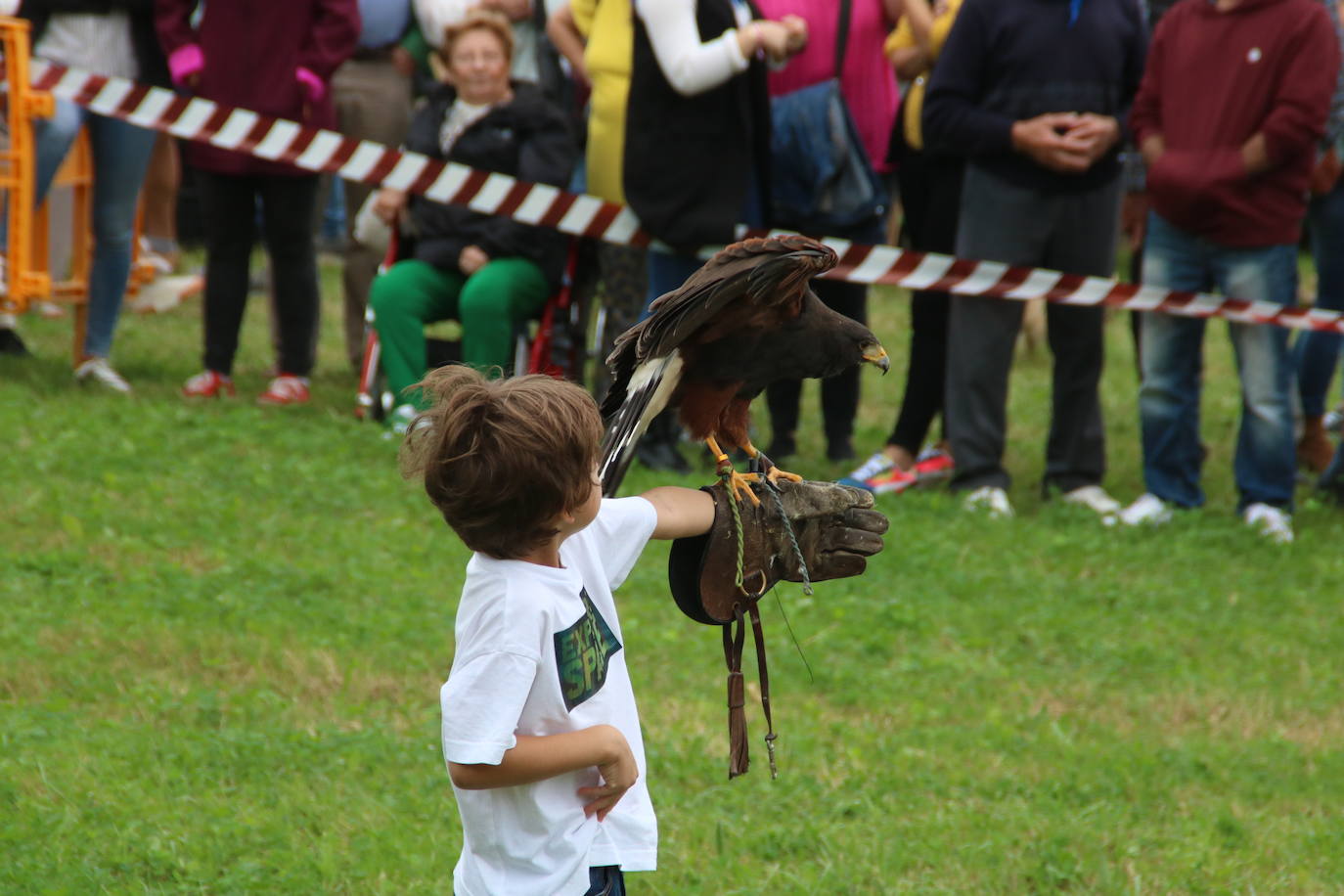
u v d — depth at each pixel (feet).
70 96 52.65
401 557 42.47
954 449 52.70
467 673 15.99
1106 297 49.34
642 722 33.30
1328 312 49.70
